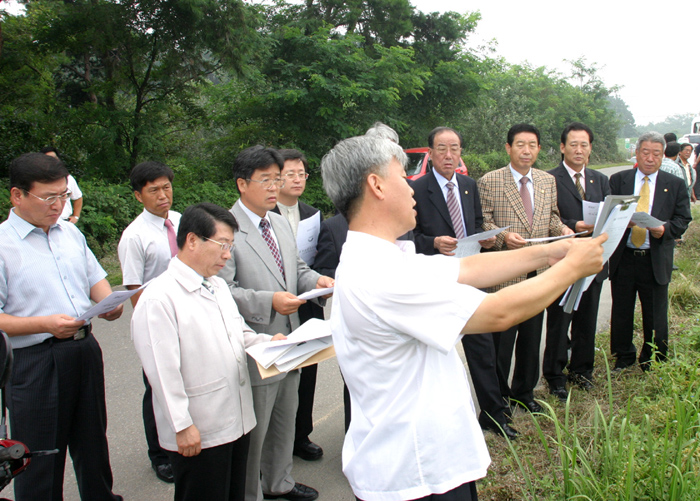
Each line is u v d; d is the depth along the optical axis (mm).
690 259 6828
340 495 2730
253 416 2195
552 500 2279
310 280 2688
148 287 2006
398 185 1386
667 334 3826
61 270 2305
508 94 26969
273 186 2479
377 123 3057
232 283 2410
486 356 3133
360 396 1370
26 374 2174
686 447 2484
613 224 2158
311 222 3061
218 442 2021
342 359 1408
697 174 12531
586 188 3828
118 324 5539
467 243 2736
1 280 2146
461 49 16672
